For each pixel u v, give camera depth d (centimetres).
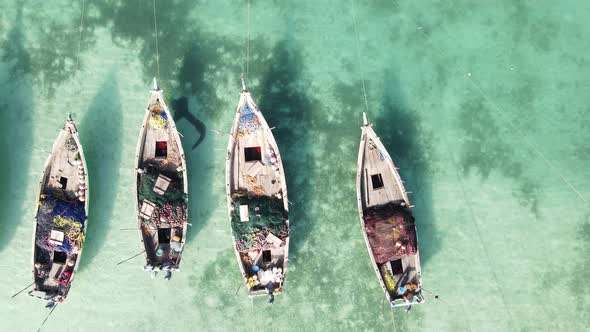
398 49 2147
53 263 1970
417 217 2120
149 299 2091
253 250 1983
